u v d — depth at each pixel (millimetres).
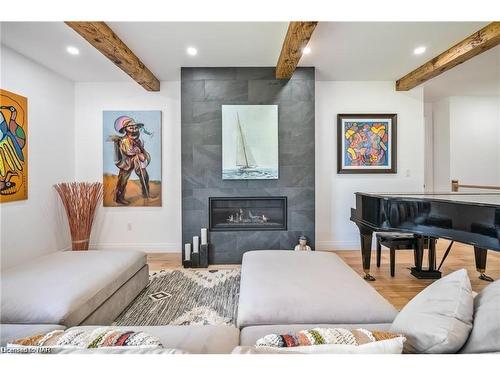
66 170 3771
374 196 2604
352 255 3766
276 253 2260
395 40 2822
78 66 3393
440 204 2094
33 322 1347
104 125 3949
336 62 3398
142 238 4020
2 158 2779
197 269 3307
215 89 3578
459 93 5043
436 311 858
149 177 3988
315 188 3988
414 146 4074
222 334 1111
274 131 3604
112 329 870
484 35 2576
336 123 4027
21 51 2961
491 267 3203
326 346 749
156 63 3383
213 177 3635
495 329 716
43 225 3357
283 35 2709
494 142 5305
